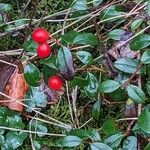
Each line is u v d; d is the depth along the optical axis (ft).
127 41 0.81
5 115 0.82
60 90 0.83
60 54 0.77
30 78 0.80
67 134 0.79
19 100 0.83
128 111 0.78
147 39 0.77
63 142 0.76
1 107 0.82
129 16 0.83
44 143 0.82
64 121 0.84
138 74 0.79
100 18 0.83
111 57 0.82
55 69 0.79
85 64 0.79
